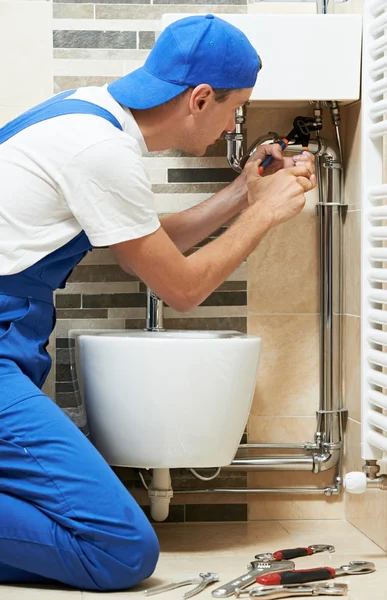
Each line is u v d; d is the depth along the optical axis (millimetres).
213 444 1880
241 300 2324
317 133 2268
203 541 2096
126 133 1765
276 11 2281
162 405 1841
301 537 2139
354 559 1910
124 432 1880
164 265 1721
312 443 2314
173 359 1826
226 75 1770
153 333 2162
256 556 1844
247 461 2270
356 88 2107
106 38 2258
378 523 2043
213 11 2273
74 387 2268
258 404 2332
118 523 1598
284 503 2338
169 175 2293
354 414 2219
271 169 2117
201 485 2312
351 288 2240
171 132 1824
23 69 2238
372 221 1961
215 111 1810
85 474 1608
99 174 1636
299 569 1798
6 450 1613
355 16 2098
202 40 1757
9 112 2238
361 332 1984
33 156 1663
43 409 1638
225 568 1836
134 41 2260
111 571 1612
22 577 1685
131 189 1646
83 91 1811
